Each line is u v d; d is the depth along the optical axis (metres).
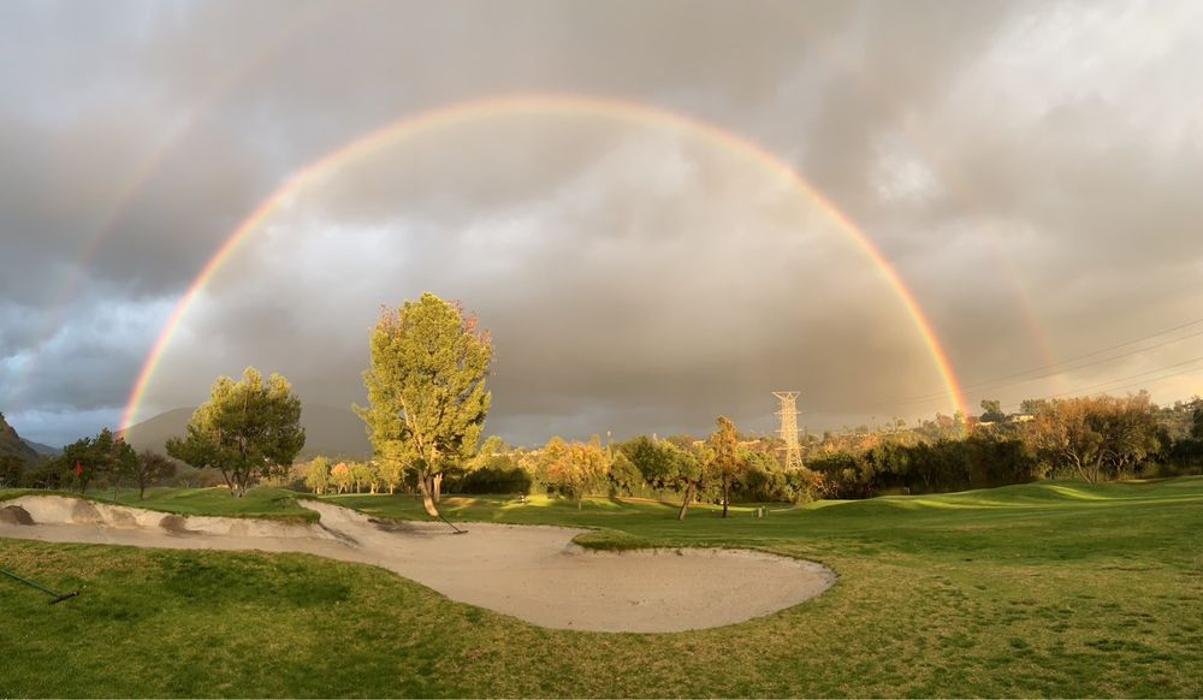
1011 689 11.34
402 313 54.25
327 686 12.38
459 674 13.19
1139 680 11.23
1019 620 14.96
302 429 70.00
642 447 108.81
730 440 59.75
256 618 15.23
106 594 15.41
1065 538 25.25
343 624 15.54
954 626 14.97
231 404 65.69
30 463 99.25
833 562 22.67
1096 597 16.28
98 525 23.08
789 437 120.00
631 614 18.77
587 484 86.12
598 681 12.88
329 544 26.00
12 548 17.67
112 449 70.19
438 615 16.50
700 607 19.38
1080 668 11.95
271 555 19.31
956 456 101.69
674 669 13.39
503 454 110.12
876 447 106.44
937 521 35.69
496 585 22.41
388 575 19.30
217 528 24.91
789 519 46.44
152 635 13.80
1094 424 96.75
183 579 16.88
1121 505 38.91
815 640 14.73
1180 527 25.91
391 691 12.30
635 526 42.28
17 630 13.35
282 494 36.94
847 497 108.25
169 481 97.75
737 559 25.23
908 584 19.05
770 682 12.50
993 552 23.56
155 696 11.37
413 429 52.81
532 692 12.37
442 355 52.97
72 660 12.41
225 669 12.66
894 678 12.25
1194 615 14.37
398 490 134.12
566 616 18.45
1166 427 105.38
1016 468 101.81
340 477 144.00
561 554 28.33
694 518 54.53
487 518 50.00
